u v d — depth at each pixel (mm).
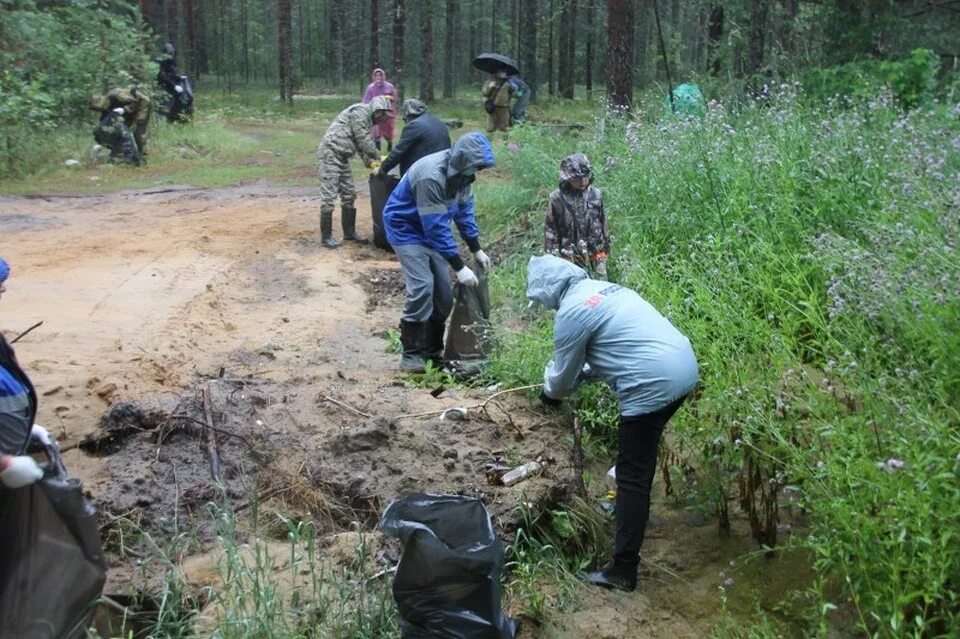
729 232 7445
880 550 4367
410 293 7129
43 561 3891
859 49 14875
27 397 3982
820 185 7867
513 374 6773
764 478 5500
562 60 38719
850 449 4723
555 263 5348
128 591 4703
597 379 5523
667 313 6230
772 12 15711
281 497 5484
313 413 6211
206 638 4176
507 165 14000
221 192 15602
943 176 6590
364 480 5488
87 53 23000
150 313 8430
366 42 53469
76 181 17047
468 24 50500
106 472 5574
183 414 5977
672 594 5109
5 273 4109
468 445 5848
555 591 4984
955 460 4148
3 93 18703
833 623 4746
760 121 9703
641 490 4996
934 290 5008
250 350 7590
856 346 5258
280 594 4547
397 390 6672
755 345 5629
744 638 4734
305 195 15273
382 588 4652
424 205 6875
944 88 13258
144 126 19594
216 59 52844
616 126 11953
